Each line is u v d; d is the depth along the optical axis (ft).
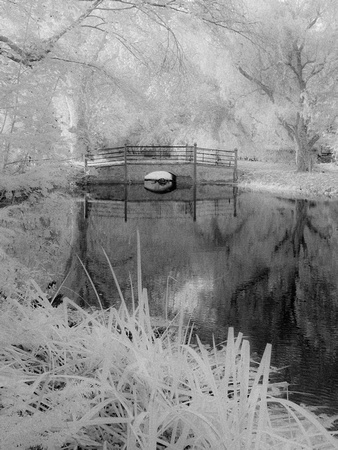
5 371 5.12
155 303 26.07
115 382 5.30
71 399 4.40
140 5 36.32
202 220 65.26
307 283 32.27
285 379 16.11
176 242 48.29
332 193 95.66
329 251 44.06
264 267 37.37
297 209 75.20
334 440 3.93
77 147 25.00
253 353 19.17
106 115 45.93
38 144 15.79
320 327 22.75
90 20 37.17
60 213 17.39
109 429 4.58
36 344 5.80
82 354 5.96
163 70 46.19
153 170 125.08
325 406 13.65
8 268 8.34
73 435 4.18
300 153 116.67
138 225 59.62
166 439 4.66
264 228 58.34
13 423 3.78
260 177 120.67
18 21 19.83
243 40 92.94
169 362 5.44
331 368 17.22
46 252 17.03
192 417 4.52
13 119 15.89
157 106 44.34
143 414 4.18
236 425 4.17
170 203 85.87
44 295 6.64
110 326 5.82
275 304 26.76
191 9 39.83
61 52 23.27
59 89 18.51
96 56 35.83
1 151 15.58
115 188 112.37
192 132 130.62
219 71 111.04
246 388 4.41
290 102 107.76
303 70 110.42
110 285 28.66
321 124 109.40
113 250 41.81
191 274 34.40
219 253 42.93
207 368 4.73
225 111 127.03
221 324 22.77
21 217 15.74
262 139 132.46
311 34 105.50
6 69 16.90
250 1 104.47
